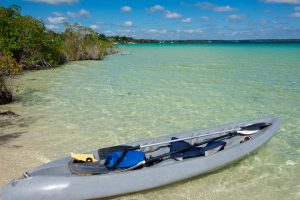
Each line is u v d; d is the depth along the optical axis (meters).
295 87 17.77
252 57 43.59
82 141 8.88
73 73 23.44
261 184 6.57
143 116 11.54
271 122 8.66
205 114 11.95
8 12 25.86
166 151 7.24
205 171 6.64
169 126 10.42
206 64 32.03
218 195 6.13
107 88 17.12
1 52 20.59
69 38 34.62
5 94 13.11
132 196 6.05
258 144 7.67
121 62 33.78
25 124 10.34
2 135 9.26
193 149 6.78
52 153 7.98
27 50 25.06
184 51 66.12
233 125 8.51
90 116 11.43
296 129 10.15
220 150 6.96
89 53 35.62
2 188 5.92
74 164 5.99
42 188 5.30
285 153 8.16
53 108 12.50
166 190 6.28
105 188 5.68
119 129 10.02
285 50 69.38
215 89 17.12
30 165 7.20
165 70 26.22
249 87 17.77
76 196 5.48
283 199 6.02
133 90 16.62
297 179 6.79
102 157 6.14
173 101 14.05
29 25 25.58
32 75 21.95
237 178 6.80
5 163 7.25
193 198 6.01
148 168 6.04
